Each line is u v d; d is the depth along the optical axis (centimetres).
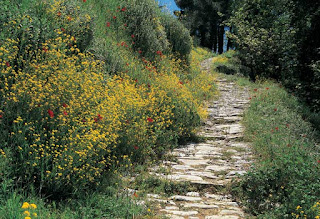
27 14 627
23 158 420
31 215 330
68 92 535
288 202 465
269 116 975
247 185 539
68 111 500
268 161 623
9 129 453
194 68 1691
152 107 758
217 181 586
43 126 481
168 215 451
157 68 1165
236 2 2392
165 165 659
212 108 1143
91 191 466
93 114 538
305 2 1391
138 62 1017
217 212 476
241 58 2383
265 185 526
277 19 1792
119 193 493
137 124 643
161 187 545
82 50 798
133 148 641
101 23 1069
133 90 736
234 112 1068
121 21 1202
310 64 1277
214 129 922
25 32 577
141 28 1213
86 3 1066
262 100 1170
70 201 424
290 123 909
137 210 435
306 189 468
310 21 1360
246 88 1538
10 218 309
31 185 406
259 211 483
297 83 1355
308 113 1108
